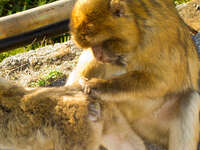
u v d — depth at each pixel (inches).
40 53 243.0
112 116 156.4
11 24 212.7
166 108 167.9
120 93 154.7
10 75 230.5
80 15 142.3
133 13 145.9
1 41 223.3
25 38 226.1
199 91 178.7
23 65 236.4
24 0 332.8
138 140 164.2
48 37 229.5
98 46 145.9
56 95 149.9
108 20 141.6
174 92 164.2
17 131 148.9
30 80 221.8
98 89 154.1
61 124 145.5
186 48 164.1
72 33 146.5
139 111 164.2
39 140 148.1
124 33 144.0
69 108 145.3
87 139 146.2
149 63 151.6
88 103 147.7
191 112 164.7
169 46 152.0
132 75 155.7
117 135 160.2
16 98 149.3
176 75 157.5
